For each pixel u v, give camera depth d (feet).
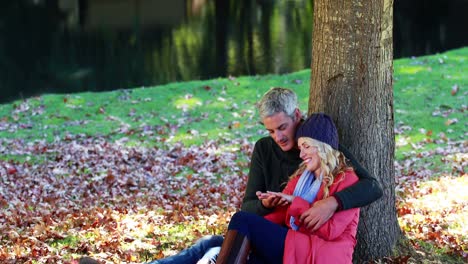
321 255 14.58
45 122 44.24
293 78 51.29
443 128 41.16
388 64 18.25
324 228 14.74
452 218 24.36
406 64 52.80
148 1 86.33
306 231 15.16
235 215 14.89
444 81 48.85
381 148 18.57
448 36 70.59
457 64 52.49
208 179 34.19
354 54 17.76
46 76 61.21
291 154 16.42
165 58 64.59
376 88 18.08
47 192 32.35
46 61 65.36
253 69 59.47
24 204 29.22
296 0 85.81
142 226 24.13
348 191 14.99
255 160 16.98
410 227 22.79
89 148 39.27
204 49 66.74
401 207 25.96
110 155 38.01
